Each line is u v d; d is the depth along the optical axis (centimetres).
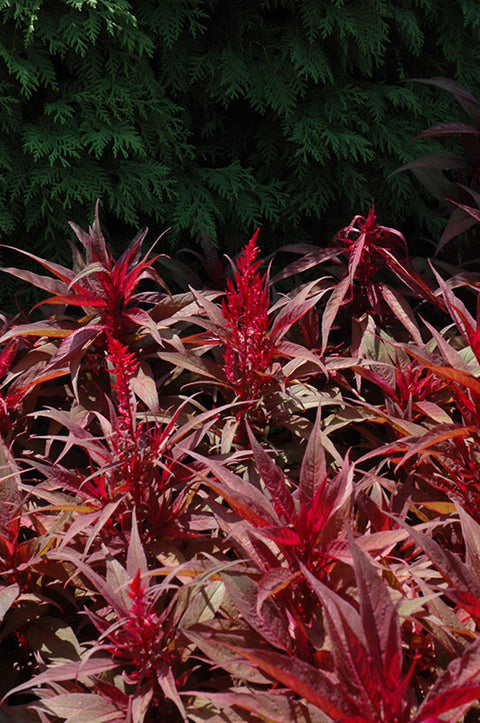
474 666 174
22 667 204
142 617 183
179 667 191
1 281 268
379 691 174
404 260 239
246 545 190
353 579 188
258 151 306
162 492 203
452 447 204
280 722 175
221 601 189
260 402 216
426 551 182
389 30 311
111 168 268
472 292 252
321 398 216
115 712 186
